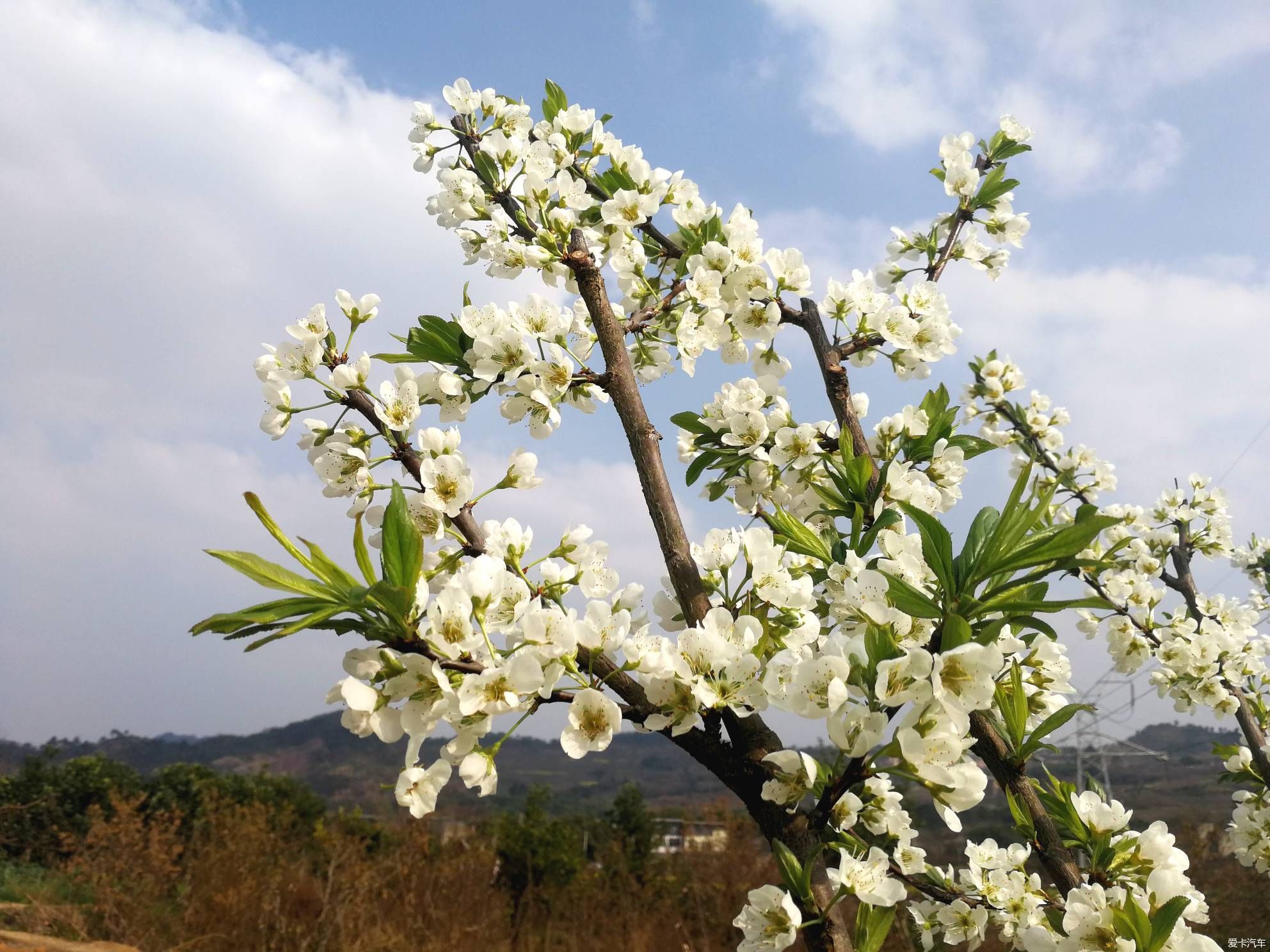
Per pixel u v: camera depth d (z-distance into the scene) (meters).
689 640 1.37
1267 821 3.73
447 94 2.88
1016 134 3.26
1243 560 6.37
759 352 2.70
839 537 2.11
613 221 2.54
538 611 1.31
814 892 1.30
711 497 2.69
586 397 2.05
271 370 1.96
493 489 1.84
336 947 8.69
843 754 1.37
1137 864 1.83
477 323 1.98
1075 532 1.33
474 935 10.36
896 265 3.34
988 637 1.19
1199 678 4.11
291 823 15.77
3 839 13.30
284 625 1.21
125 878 9.66
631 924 11.23
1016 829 1.95
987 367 5.46
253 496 1.26
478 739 1.28
